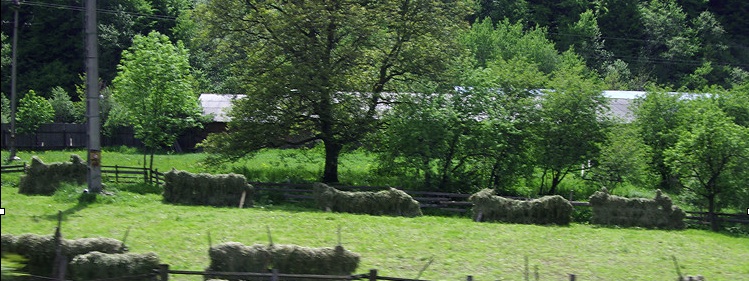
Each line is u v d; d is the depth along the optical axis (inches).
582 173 1446.9
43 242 567.8
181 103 1518.2
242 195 1141.1
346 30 1416.1
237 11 1433.3
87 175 1154.7
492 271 697.6
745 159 1214.3
